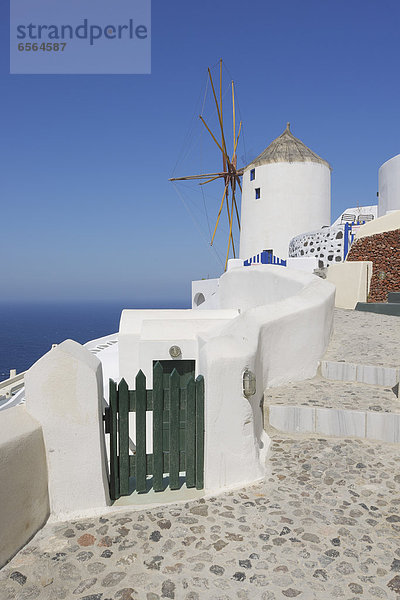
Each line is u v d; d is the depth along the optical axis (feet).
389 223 48.06
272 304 21.81
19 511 9.91
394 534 10.67
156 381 12.57
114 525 10.92
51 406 10.89
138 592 8.70
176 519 11.23
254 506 11.89
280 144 102.89
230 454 13.08
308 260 64.49
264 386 19.61
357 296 45.98
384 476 13.64
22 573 9.18
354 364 21.76
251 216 103.19
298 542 10.31
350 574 9.25
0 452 9.30
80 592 8.68
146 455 12.73
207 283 75.56
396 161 63.57
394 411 16.89
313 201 98.48
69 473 11.21
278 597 8.61
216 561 9.62
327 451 15.38
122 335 24.85
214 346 13.35
